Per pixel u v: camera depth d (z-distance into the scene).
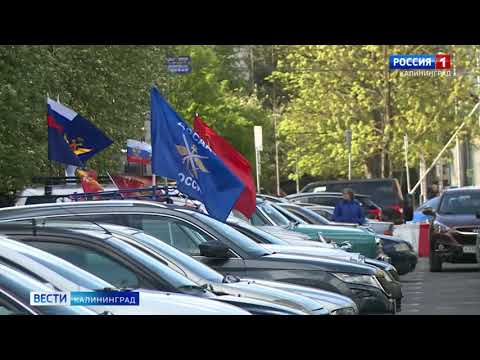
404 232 81.38
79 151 47.50
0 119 53.31
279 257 29.73
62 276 16.55
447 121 122.12
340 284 30.17
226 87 154.38
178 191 35.44
